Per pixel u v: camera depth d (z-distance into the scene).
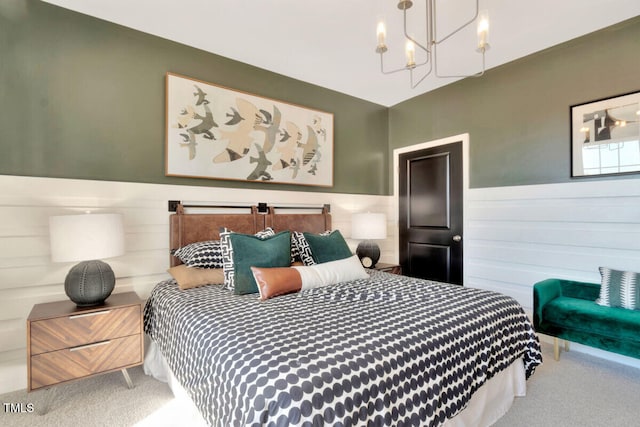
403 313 1.55
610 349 2.16
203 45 2.75
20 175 2.08
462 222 3.47
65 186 2.21
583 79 2.65
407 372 1.18
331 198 3.70
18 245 2.06
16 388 2.05
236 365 1.09
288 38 2.64
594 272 2.59
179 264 2.61
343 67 3.17
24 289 2.09
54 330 1.80
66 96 2.23
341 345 1.18
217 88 2.87
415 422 1.17
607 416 1.77
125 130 2.45
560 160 2.78
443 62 3.09
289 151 3.33
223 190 2.91
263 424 0.91
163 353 1.90
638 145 2.40
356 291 1.96
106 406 1.86
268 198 3.19
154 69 2.58
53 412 1.81
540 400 1.92
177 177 2.68
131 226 2.46
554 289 2.61
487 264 3.26
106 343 1.95
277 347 1.16
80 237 1.87
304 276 2.08
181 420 1.62
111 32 2.41
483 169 3.30
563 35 2.64
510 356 1.75
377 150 4.16
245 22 2.42
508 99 3.11
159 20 2.39
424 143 3.84
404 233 4.09
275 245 2.27
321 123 3.59
